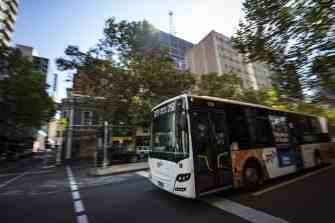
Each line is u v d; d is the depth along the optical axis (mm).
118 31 15320
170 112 5629
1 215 5176
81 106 26609
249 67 48812
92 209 5367
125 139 14047
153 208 5176
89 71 14898
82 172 13906
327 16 5168
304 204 4938
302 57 6355
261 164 6523
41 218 4895
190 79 17438
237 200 5477
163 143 5684
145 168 12562
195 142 4996
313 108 15906
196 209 4941
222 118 5871
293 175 8492
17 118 25500
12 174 15023
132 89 15148
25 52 51312
